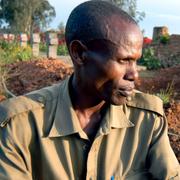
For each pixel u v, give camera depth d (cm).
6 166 156
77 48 153
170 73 955
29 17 4134
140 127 167
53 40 1376
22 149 159
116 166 162
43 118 162
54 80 808
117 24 147
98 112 166
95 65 150
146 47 1752
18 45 1551
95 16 148
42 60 970
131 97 171
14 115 159
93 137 164
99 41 147
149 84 880
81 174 160
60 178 156
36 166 162
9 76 859
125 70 149
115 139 163
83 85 158
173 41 1708
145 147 166
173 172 164
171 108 559
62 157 159
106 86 152
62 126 159
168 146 169
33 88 776
